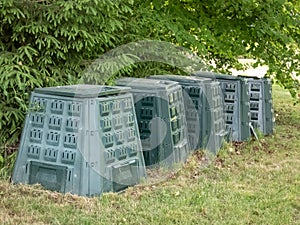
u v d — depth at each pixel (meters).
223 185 3.91
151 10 5.55
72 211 3.17
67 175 3.45
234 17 6.31
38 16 4.32
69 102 3.49
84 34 4.36
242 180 4.09
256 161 4.75
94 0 4.23
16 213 3.11
